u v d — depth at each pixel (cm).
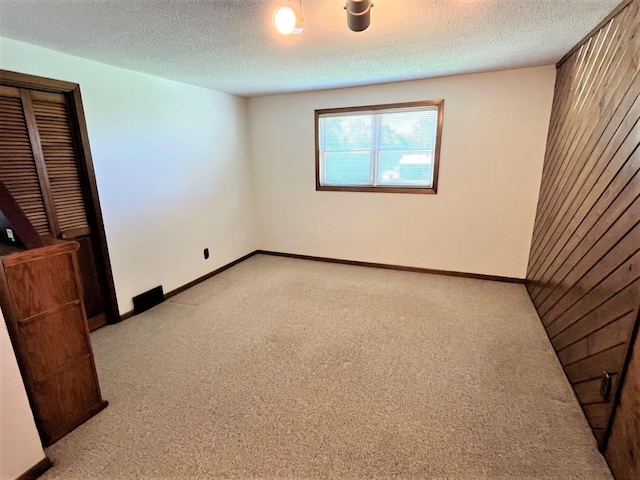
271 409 183
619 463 137
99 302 277
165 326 279
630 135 159
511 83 317
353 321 282
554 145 291
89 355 177
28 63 215
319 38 214
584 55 231
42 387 158
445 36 218
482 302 313
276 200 459
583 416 174
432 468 146
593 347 174
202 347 246
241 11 171
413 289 348
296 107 414
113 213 278
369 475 144
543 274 286
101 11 169
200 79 324
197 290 357
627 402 136
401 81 353
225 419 176
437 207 373
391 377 208
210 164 386
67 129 244
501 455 152
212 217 395
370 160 396
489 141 337
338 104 390
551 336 243
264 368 220
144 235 308
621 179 163
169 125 326
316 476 144
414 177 381
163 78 316
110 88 268
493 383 201
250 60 261
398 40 222
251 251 478
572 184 235
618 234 160
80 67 245
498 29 208
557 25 204
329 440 162
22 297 149
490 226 356
